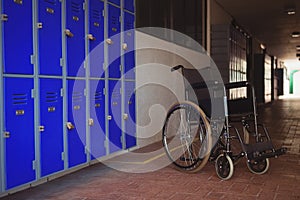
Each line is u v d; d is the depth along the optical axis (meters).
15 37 2.93
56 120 3.45
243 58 12.46
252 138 4.88
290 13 10.66
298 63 31.73
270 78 21.08
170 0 6.61
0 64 2.79
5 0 2.83
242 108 3.65
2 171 2.84
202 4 8.61
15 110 2.95
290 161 4.23
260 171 3.64
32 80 3.13
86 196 2.95
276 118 9.92
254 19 11.64
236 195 2.95
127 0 4.86
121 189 3.15
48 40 3.32
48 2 3.31
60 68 3.50
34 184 3.26
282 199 2.84
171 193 3.03
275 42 17.47
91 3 4.01
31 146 3.13
